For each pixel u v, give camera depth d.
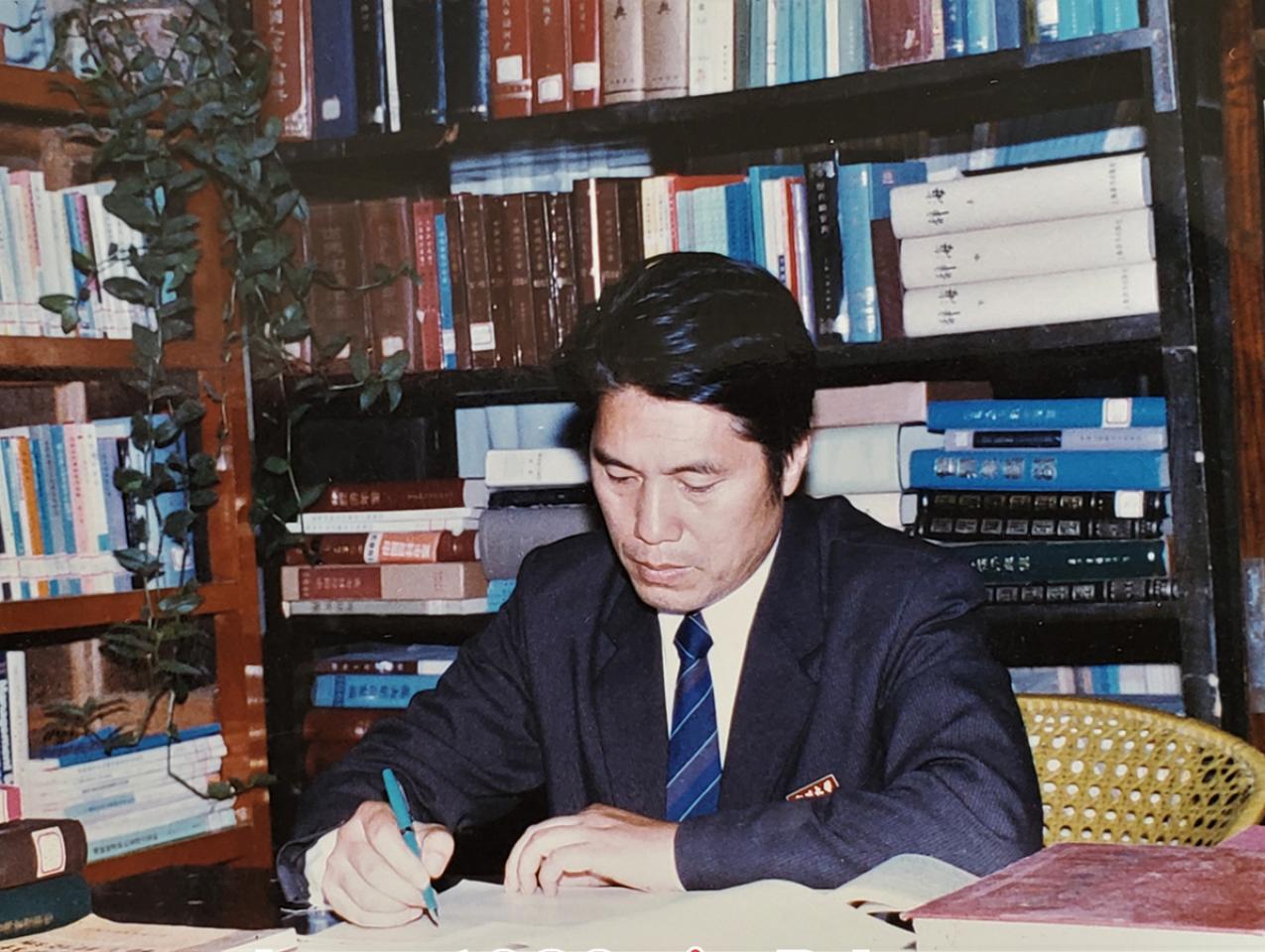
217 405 2.37
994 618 1.97
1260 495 1.90
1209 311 1.88
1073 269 1.91
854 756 1.22
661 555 1.17
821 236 2.07
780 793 1.23
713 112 2.09
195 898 1.13
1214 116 1.91
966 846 1.01
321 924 1.03
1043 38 1.90
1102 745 1.44
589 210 2.19
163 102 2.27
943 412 2.03
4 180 2.07
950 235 1.97
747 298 1.15
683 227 2.16
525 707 1.40
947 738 1.11
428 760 1.35
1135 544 1.91
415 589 2.32
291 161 2.33
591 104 2.17
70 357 2.13
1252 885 0.79
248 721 2.38
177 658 2.32
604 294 1.19
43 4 2.18
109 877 2.12
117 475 2.18
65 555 2.12
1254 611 1.90
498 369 2.25
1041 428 1.97
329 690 2.43
